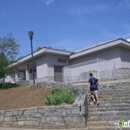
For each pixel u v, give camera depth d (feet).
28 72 81.66
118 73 61.46
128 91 35.55
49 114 26.48
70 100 29.60
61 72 74.84
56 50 71.82
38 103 32.86
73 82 62.80
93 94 31.76
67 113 25.46
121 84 40.52
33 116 27.50
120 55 62.39
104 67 59.88
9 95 42.70
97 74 59.06
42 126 26.61
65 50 74.95
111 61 61.31
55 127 25.81
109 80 56.90
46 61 71.05
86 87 41.96
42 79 72.28
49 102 30.91
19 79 86.94
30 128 27.27
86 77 60.70
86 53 69.56
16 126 28.48
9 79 88.02
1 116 30.01
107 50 65.57
